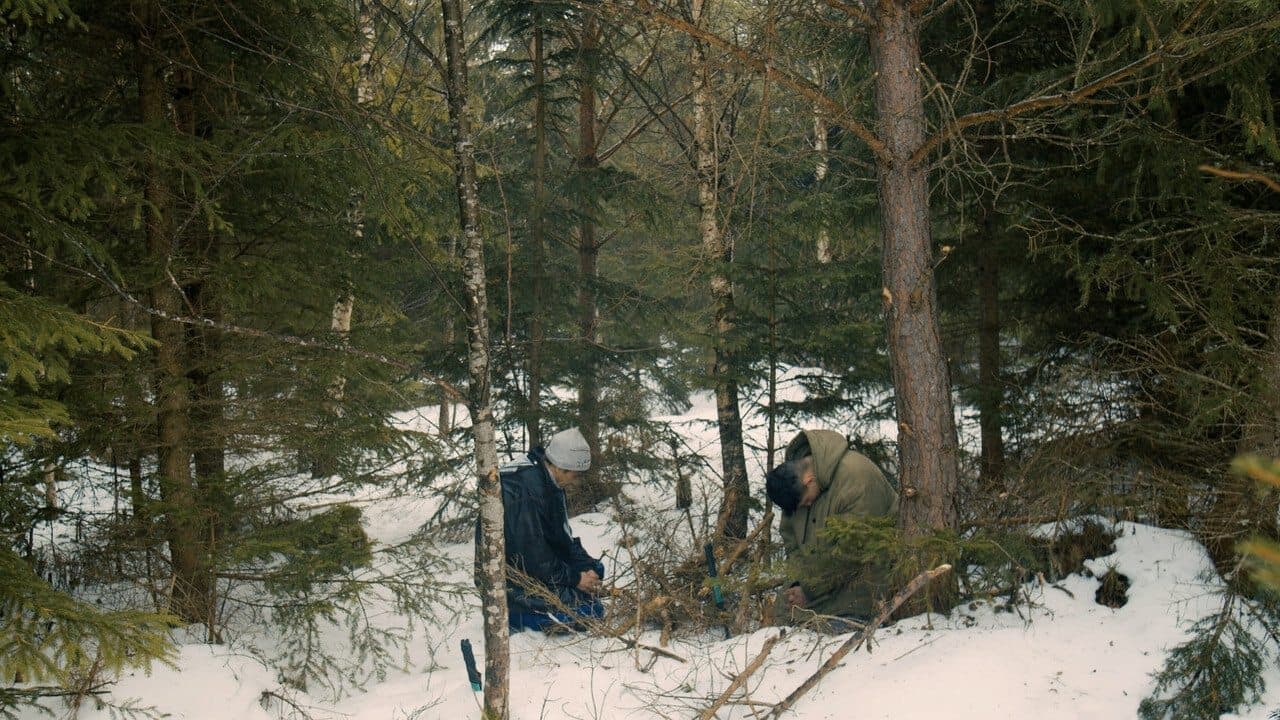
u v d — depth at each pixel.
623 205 8.72
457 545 7.93
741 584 5.03
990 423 6.64
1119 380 5.23
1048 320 6.90
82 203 3.75
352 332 5.68
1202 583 3.85
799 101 5.87
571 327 8.66
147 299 5.24
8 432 2.73
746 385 8.12
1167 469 4.92
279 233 5.38
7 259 3.93
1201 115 5.34
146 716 3.60
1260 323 4.91
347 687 4.60
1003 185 4.68
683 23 3.90
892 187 4.41
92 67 4.91
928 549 4.02
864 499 4.81
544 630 5.06
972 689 3.41
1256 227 4.80
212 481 4.74
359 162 4.94
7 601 2.93
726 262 7.42
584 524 8.14
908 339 4.39
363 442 5.20
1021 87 6.06
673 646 4.55
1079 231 5.22
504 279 8.37
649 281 9.14
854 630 4.48
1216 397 4.30
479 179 8.31
